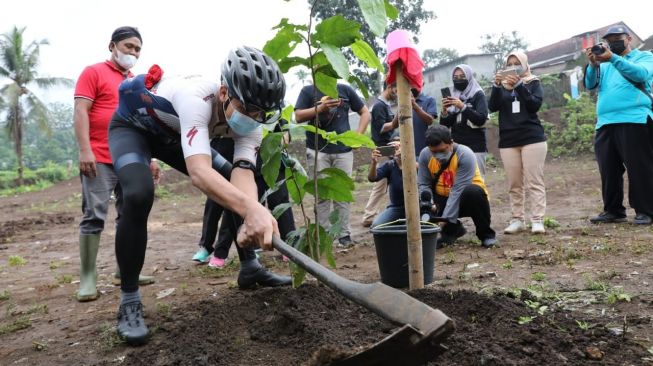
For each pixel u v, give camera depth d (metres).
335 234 3.16
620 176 6.45
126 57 4.55
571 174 13.48
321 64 3.04
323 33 2.92
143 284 4.82
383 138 6.65
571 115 18.91
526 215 7.75
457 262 4.76
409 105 3.13
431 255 3.98
